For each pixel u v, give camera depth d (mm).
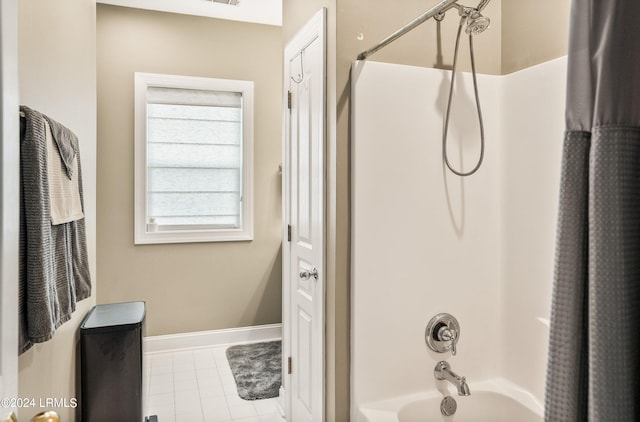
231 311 3875
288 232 2535
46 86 1632
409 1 1974
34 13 1498
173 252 3709
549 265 1830
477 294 2074
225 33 3795
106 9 3492
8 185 703
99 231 3510
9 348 712
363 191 1865
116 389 2150
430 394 1981
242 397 2857
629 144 663
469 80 2041
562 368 710
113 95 3520
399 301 1934
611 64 670
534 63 1914
